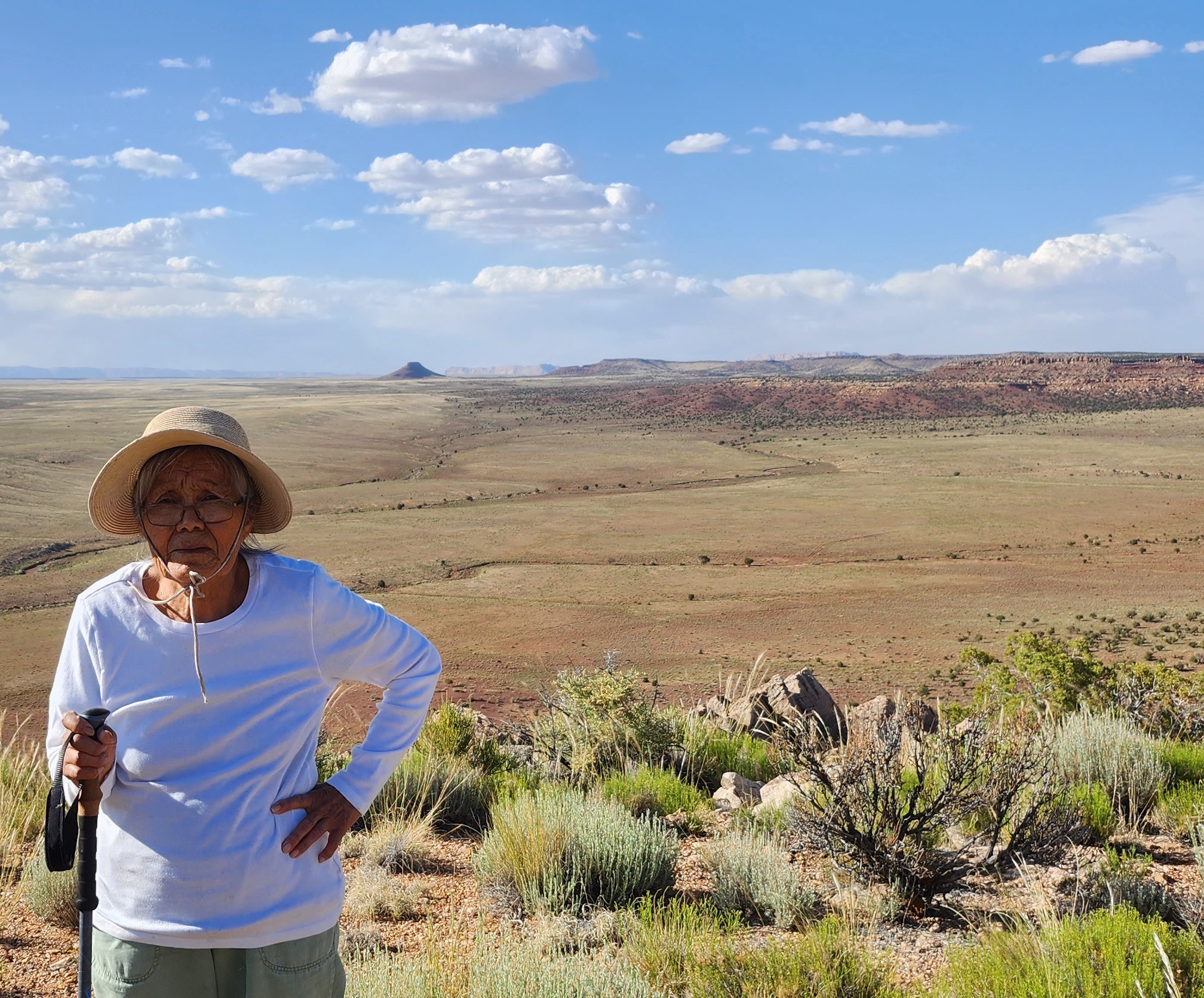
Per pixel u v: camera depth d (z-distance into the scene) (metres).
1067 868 4.48
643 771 6.86
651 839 4.57
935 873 4.19
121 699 1.76
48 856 1.70
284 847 1.78
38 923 3.89
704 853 4.88
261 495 1.92
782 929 3.98
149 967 1.73
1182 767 6.32
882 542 112.44
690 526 123.38
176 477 1.81
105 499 1.88
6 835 4.86
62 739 1.74
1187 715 8.78
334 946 1.92
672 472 183.62
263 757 1.79
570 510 135.88
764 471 183.12
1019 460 189.75
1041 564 98.88
